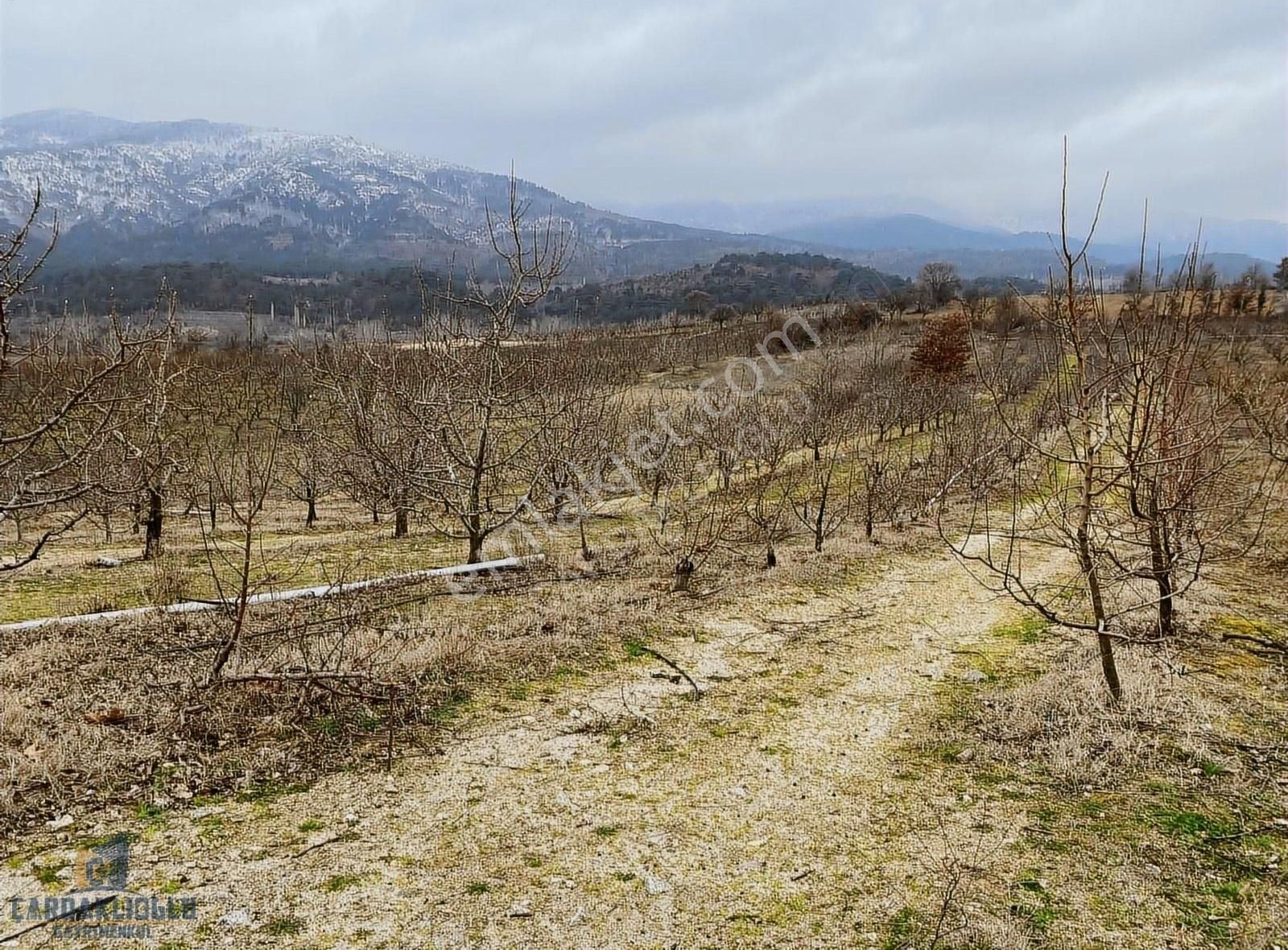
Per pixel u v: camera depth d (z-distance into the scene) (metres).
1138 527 9.09
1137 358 6.74
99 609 9.70
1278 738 6.35
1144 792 5.59
